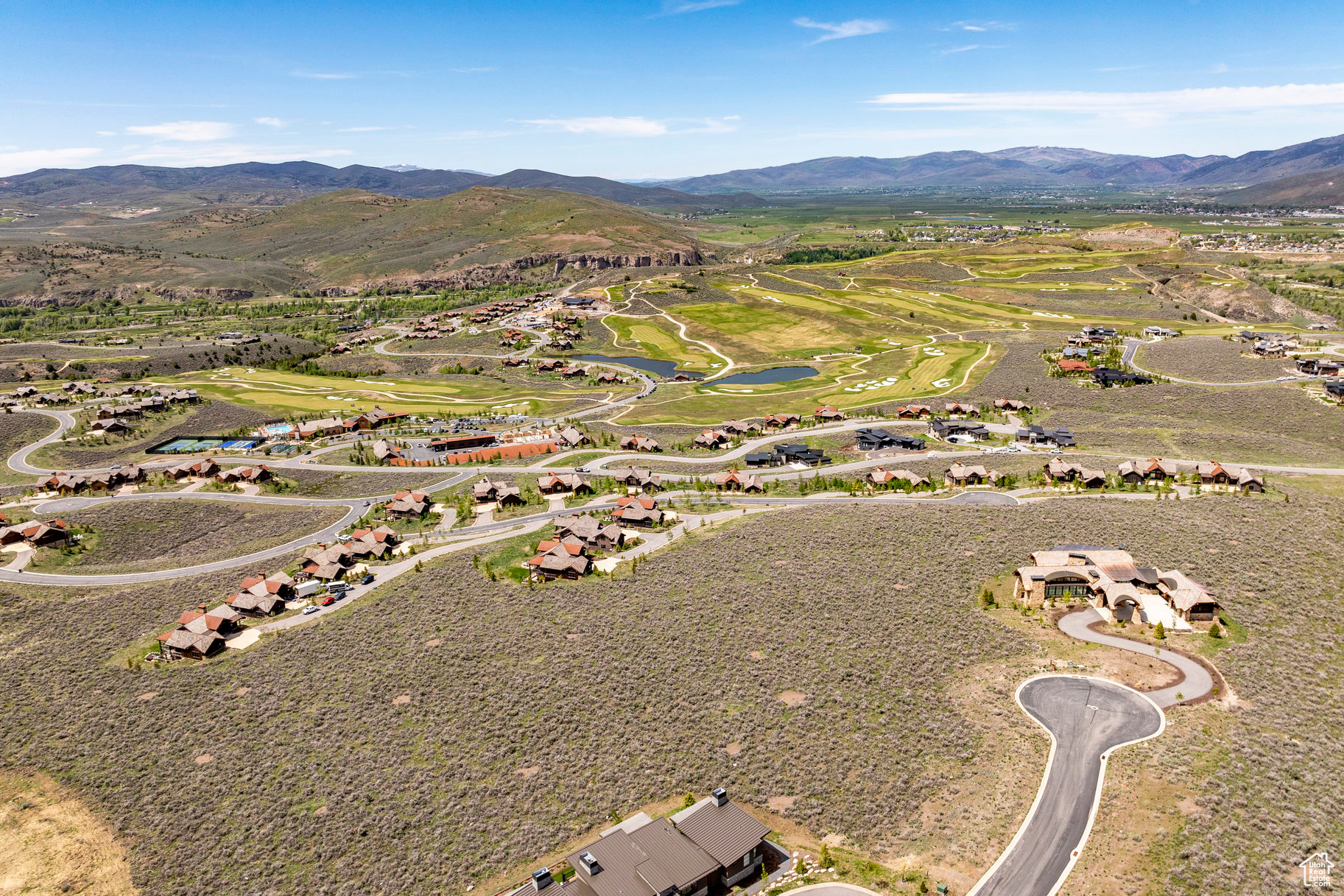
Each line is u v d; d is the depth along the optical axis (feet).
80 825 210.59
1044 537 328.90
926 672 247.09
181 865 195.42
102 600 333.62
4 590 348.79
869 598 290.76
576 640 277.44
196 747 237.66
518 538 376.27
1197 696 227.81
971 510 365.40
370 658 276.00
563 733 231.71
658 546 359.66
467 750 227.81
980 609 282.36
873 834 188.44
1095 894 164.86
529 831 198.18
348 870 190.60
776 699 239.71
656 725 231.91
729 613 285.84
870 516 365.81
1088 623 270.26
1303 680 232.32
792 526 360.48
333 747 232.53
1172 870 168.14
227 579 349.61
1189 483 401.70
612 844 183.83
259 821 207.21
